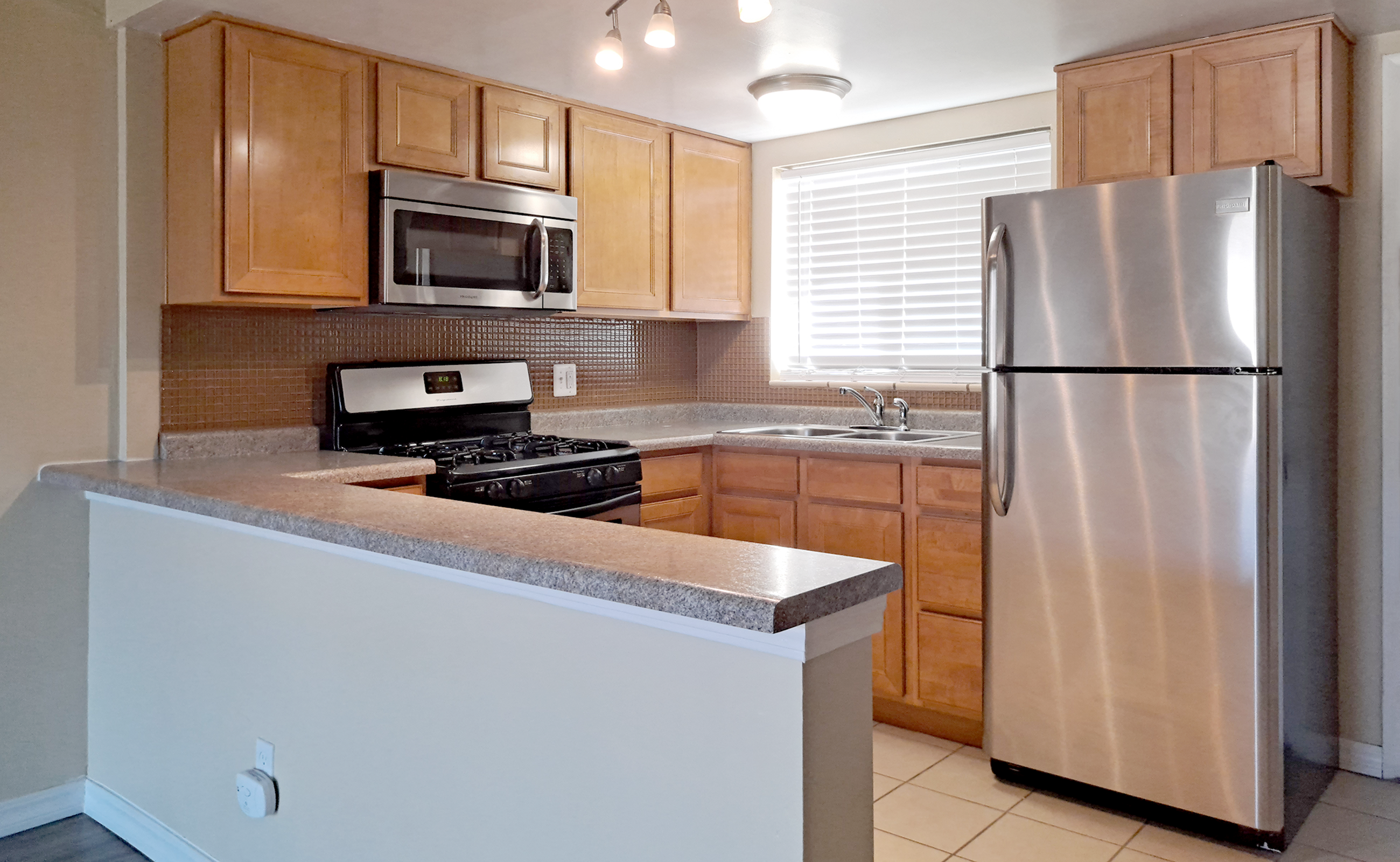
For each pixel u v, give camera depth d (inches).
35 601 96.2
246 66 98.9
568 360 149.6
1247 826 88.4
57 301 97.6
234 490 78.5
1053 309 95.2
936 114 139.9
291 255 103.0
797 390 157.4
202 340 109.1
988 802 99.7
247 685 77.6
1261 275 84.4
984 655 103.3
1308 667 95.3
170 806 88.4
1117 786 95.2
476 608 58.7
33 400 96.1
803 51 111.3
